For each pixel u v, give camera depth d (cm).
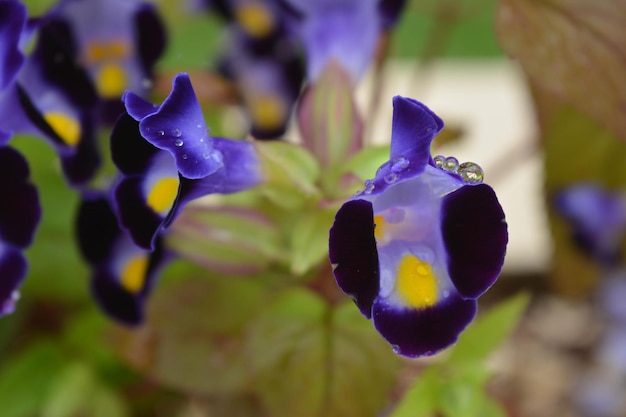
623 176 39
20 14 28
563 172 40
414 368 34
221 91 37
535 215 55
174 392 38
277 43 36
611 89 32
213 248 32
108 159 31
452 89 65
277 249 32
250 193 33
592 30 32
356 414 32
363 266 25
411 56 72
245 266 32
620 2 32
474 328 33
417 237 26
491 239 25
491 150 59
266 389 32
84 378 36
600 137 38
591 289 47
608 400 47
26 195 29
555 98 37
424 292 26
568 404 48
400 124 25
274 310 32
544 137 38
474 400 33
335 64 31
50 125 29
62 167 30
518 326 52
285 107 37
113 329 34
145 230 27
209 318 34
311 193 29
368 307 25
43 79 29
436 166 26
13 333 37
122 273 31
